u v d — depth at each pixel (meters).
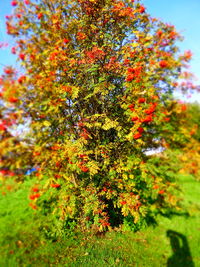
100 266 3.87
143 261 4.00
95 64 5.12
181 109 4.04
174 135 4.09
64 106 4.57
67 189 4.75
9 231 4.81
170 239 4.58
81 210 5.54
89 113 5.71
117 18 5.46
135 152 4.77
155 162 4.38
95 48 4.84
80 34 5.27
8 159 3.32
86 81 5.32
